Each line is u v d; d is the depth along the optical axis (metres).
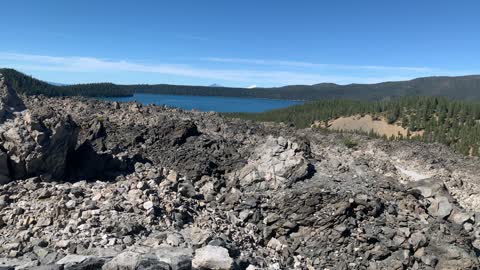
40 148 27.84
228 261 20.31
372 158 68.44
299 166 33.81
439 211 33.00
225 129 66.62
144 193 27.50
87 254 20.77
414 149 95.69
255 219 30.22
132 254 19.78
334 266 26.77
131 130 46.28
